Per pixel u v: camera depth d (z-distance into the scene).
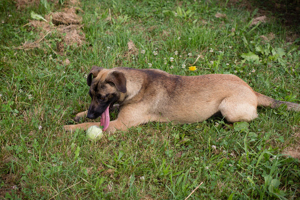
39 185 1.92
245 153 2.10
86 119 2.32
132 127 2.25
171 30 3.06
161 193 1.95
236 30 3.06
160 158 2.10
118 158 2.04
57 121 2.24
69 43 2.80
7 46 2.73
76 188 1.92
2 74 2.50
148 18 3.23
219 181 2.00
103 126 2.21
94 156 2.07
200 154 2.13
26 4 3.15
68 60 2.67
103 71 2.18
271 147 2.13
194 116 2.27
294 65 2.79
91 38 2.84
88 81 2.21
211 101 2.24
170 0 3.47
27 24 2.91
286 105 2.33
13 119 2.20
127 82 2.21
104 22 3.04
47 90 2.43
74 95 2.42
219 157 2.12
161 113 2.28
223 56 2.83
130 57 2.77
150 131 2.26
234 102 2.22
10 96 2.36
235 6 3.49
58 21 2.97
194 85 2.26
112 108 2.40
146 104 2.25
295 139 2.23
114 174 1.99
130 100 2.24
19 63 2.58
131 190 1.92
